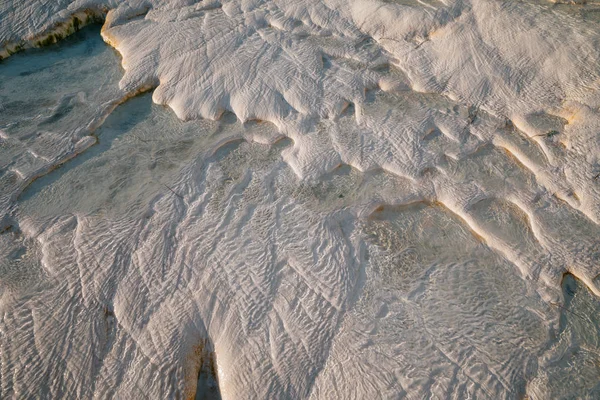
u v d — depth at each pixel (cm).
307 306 329
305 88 469
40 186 413
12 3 556
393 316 324
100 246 364
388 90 470
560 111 434
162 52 506
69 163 430
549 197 386
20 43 541
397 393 292
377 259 355
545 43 468
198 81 480
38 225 383
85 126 457
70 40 555
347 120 448
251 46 507
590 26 480
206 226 374
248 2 554
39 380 306
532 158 410
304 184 402
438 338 314
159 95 477
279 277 344
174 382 305
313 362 306
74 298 338
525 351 308
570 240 360
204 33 520
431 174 406
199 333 325
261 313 327
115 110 476
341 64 491
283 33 521
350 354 308
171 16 545
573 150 408
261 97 463
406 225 378
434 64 480
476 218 379
